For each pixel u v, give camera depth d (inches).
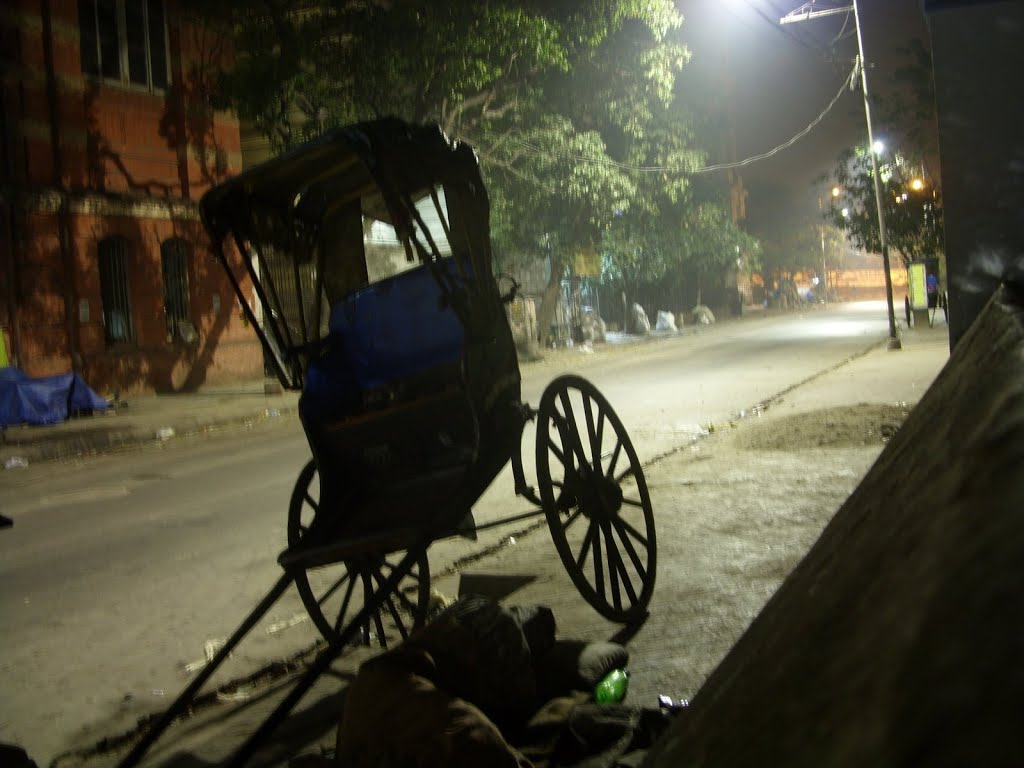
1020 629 12.1
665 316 1359.5
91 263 682.8
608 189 823.1
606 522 176.6
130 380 711.1
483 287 166.4
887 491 37.8
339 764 109.6
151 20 745.0
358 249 198.2
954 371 53.4
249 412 607.5
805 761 16.8
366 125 154.3
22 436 507.2
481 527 160.4
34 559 263.7
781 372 660.7
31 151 646.5
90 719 154.2
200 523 295.3
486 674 120.2
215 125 797.9
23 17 644.1
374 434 171.3
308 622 197.3
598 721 118.5
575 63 799.7
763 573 194.2
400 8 646.5
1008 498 16.3
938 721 11.8
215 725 149.8
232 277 179.5
